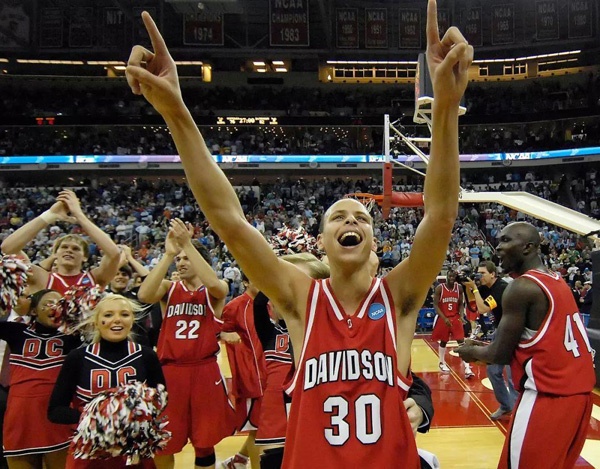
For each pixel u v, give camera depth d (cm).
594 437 496
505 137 2530
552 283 274
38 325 321
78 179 2477
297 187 2425
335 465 142
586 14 2216
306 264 237
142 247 1712
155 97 140
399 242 1755
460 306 792
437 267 155
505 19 2297
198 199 151
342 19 2317
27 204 2177
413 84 2739
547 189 2353
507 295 279
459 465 430
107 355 284
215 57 2597
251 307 414
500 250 299
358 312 158
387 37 2322
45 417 311
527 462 262
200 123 2494
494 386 543
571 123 2534
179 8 1697
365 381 149
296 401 153
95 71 2520
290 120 2509
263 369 401
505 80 2670
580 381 264
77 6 2245
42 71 2500
